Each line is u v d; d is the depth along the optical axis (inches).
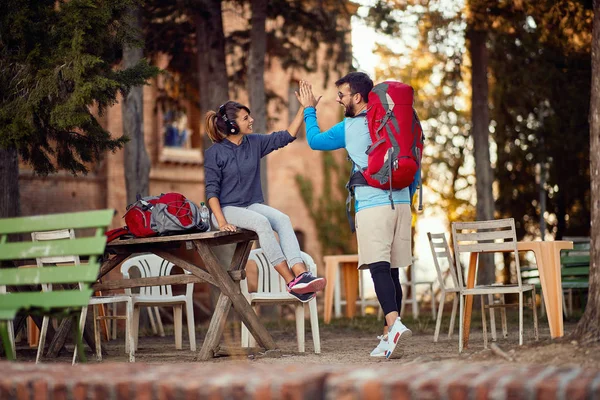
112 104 416.8
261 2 804.6
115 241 355.3
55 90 384.2
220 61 791.7
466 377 178.9
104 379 190.1
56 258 338.0
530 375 182.2
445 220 1300.4
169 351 428.8
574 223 1112.2
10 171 492.7
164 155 1249.4
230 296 358.6
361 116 349.4
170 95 901.2
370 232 339.9
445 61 878.4
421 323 602.2
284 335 552.1
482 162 880.3
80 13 385.7
